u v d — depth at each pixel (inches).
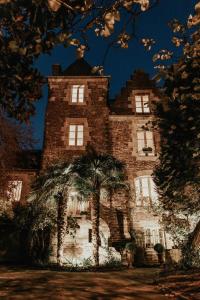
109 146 749.3
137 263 628.4
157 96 834.8
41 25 121.3
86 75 866.1
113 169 611.5
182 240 550.0
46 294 255.6
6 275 375.6
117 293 271.6
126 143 754.2
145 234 665.0
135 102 828.6
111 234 649.0
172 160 423.5
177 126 366.9
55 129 768.9
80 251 628.7
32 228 612.4
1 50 122.2
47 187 599.5
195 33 151.9
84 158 617.0
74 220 641.0
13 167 685.3
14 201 686.5
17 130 444.8
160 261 633.0
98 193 591.2
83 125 778.8
